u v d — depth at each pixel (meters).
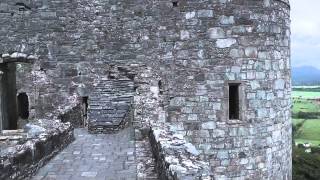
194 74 13.38
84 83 14.58
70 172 8.99
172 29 13.56
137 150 10.62
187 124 13.43
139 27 14.05
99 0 14.35
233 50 13.30
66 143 11.71
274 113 13.98
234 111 13.61
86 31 14.45
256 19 13.43
